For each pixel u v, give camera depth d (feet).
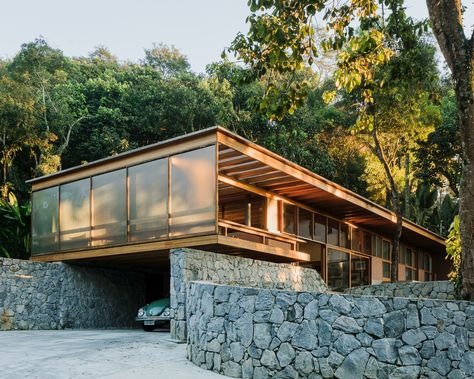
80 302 50.37
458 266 30.12
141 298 58.23
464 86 25.45
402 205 102.17
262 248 45.21
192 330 25.35
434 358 18.51
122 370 22.48
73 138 100.78
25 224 60.23
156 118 98.94
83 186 48.88
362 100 55.26
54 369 22.54
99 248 46.34
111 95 108.27
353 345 19.21
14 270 45.39
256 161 42.16
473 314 18.75
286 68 31.96
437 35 26.63
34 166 90.22
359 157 104.06
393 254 59.26
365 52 32.40
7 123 79.46
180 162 41.52
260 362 21.04
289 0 29.32
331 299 19.92
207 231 39.22
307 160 97.60
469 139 25.07
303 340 20.15
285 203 52.60
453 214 97.25
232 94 103.35
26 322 45.50
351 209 57.82
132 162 44.80
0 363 24.02
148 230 43.14
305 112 101.14
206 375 21.89
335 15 30.96
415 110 49.39
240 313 22.17
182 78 104.99
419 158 82.33
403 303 19.01
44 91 94.32
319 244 57.77
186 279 36.35
